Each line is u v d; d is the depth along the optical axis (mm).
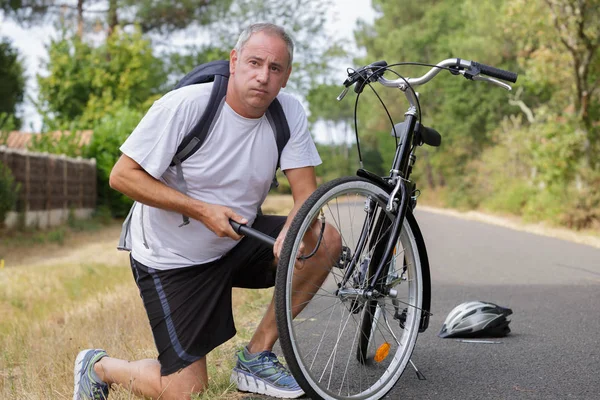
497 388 3572
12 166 16953
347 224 3244
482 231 16703
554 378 3758
